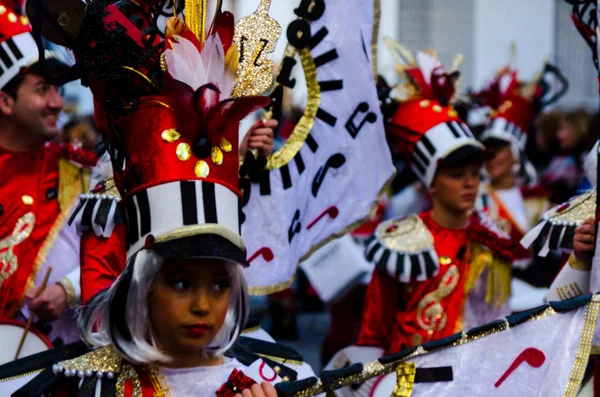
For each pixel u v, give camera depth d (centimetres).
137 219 623
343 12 924
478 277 1085
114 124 634
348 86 927
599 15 759
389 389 873
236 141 639
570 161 1897
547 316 668
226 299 627
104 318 634
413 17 2580
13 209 955
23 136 963
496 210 1527
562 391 659
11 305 950
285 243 896
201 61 622
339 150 924
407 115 1109
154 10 674
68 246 970
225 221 621
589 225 815
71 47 630
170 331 620
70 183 977
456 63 1139
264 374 661
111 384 638
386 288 1084
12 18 948
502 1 2553
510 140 1597
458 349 661
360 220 927
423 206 1775
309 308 2247
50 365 675
